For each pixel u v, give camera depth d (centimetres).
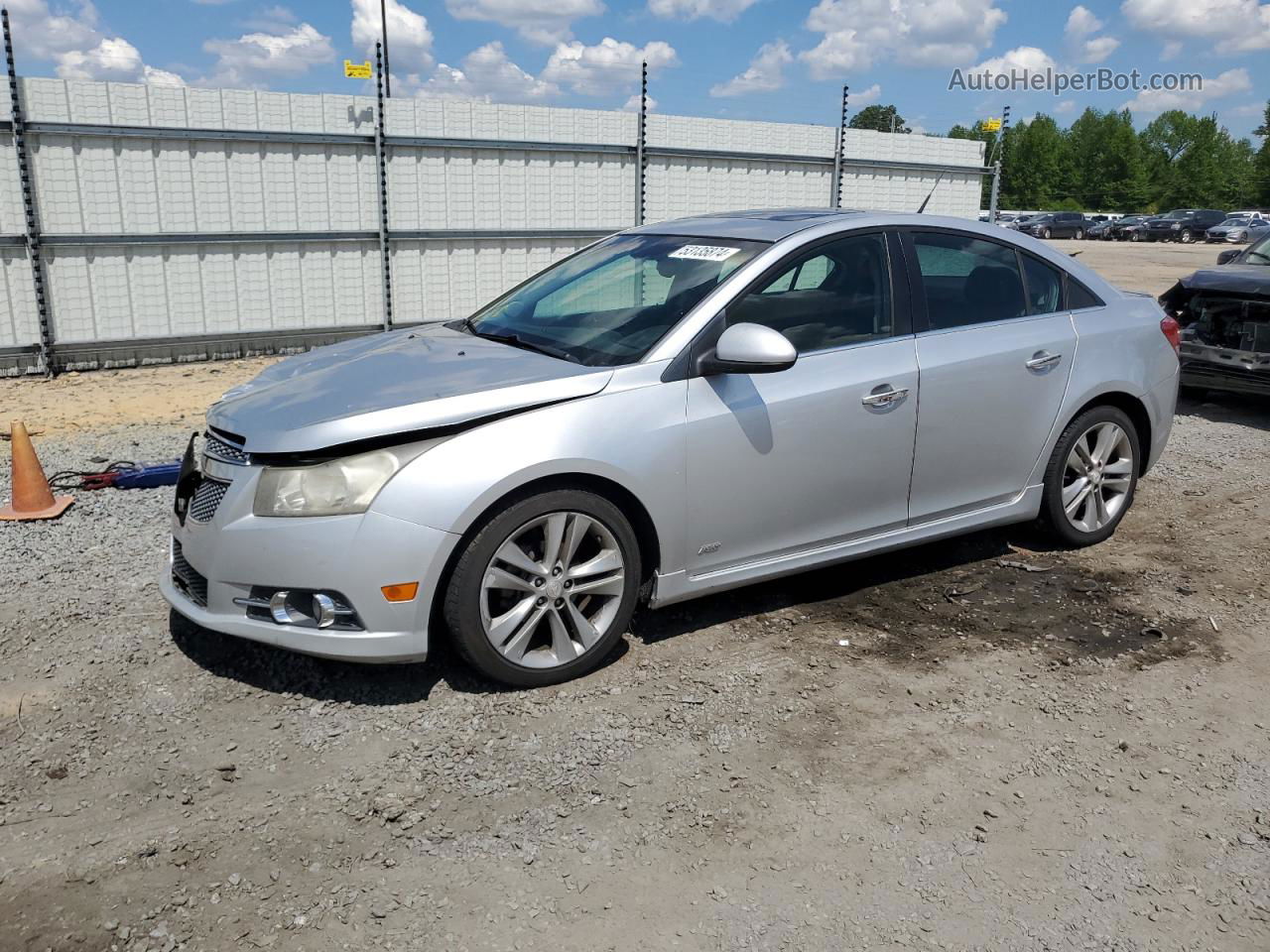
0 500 609
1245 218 5259
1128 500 545
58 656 399
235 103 1119
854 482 437
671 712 367
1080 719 370
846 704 376
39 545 527
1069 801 321
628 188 1368
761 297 418
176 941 255
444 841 295
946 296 470
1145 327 534
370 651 349
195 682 381
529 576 371
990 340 473
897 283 455
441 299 1283
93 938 255
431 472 347
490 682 382
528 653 380
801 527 429
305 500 346
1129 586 491
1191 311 888
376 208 1222
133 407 916
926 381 448
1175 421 868
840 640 428
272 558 347
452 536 348
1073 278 518
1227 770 340
